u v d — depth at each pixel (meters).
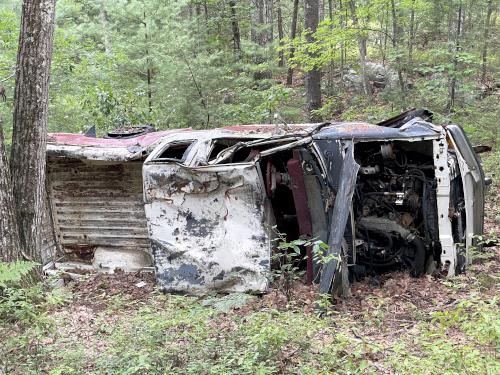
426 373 3.42
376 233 6.22
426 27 12.74
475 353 3.42
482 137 11.76
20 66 5.86
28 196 5.94
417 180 6.16
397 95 12.48
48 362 4.25
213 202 6.18
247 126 7.13
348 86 17.62
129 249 7.22
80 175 7.29
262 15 19.14
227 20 17.77
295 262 6.50
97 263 7.29
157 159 6.38
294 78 20.55
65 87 12.48
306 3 13.73
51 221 7.51
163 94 12.51
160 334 4.48
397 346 3.77
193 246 6.28
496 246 7.01
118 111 11.27
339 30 12.62
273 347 4.04
